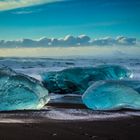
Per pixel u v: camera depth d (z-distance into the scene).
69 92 18.05
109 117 9.07
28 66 39.44
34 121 8.30
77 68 18.84
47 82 18.41
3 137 6.36
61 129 7.26
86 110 10.31
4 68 11.43
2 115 9.24
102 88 10.90
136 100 10.69
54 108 10.73
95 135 6.72
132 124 8.03
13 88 10.58
